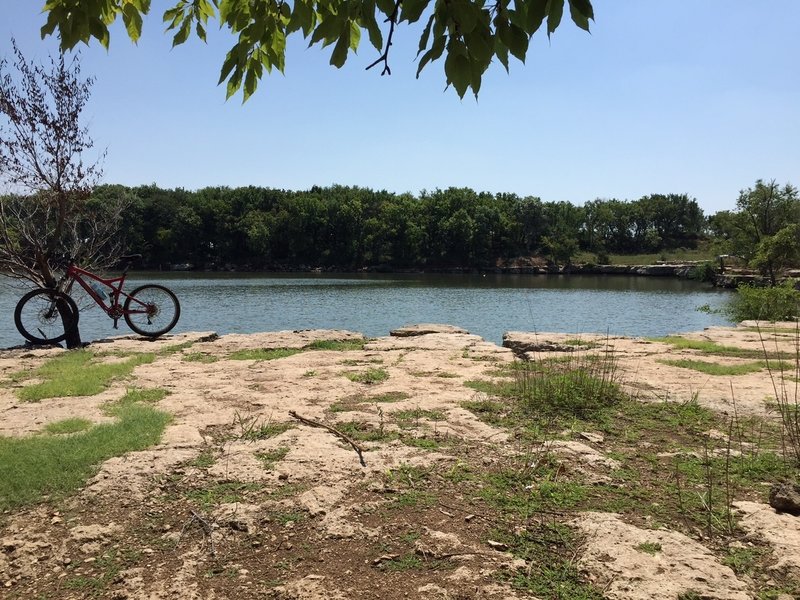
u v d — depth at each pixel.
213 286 48.44
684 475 3.80
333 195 106.62
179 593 2.58
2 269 10.42
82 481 3.66
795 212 56.03
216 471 3.80
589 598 2.49
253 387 6.27
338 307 33.62
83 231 12.57
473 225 91.38
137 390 6.04
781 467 3.88
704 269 60.91
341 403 5.52
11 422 4.88
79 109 10.54
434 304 36.25
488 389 6.04
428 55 2.26
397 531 3.07
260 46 3.01
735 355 8.48
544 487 3.52
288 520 3.18
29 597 2.59
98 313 22.52
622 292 47.97
